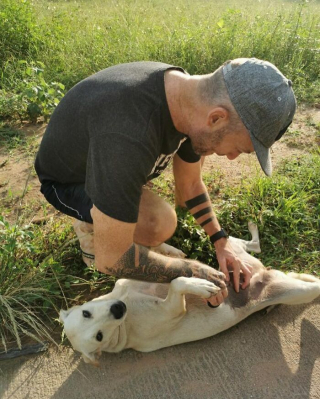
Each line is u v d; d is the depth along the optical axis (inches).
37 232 132.0
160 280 95.2
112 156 79.4
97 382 100.7
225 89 76.9
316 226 139.6
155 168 93.3
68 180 106.7
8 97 210.4
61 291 119.3
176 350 107.4
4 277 115.3
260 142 79.0
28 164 169.6
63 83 226.2
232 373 101.3
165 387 99.1
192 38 245.6
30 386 99.9
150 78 84.0
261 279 114.8
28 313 110.8
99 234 84.6
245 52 241.8
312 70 241.3
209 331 107.5
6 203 149.3
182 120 83.2
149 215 111.3
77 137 90.3
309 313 114.8
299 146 177.9
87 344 94.7
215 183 157.2
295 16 278.1
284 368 101.9
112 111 81.7
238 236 136.7
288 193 149.9
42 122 200.1
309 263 128.4
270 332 110.5
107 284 122.4
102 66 232.2
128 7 327.0
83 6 359.9
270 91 75.6
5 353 105.2
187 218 136.2
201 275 97.0
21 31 251.3
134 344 106.6
